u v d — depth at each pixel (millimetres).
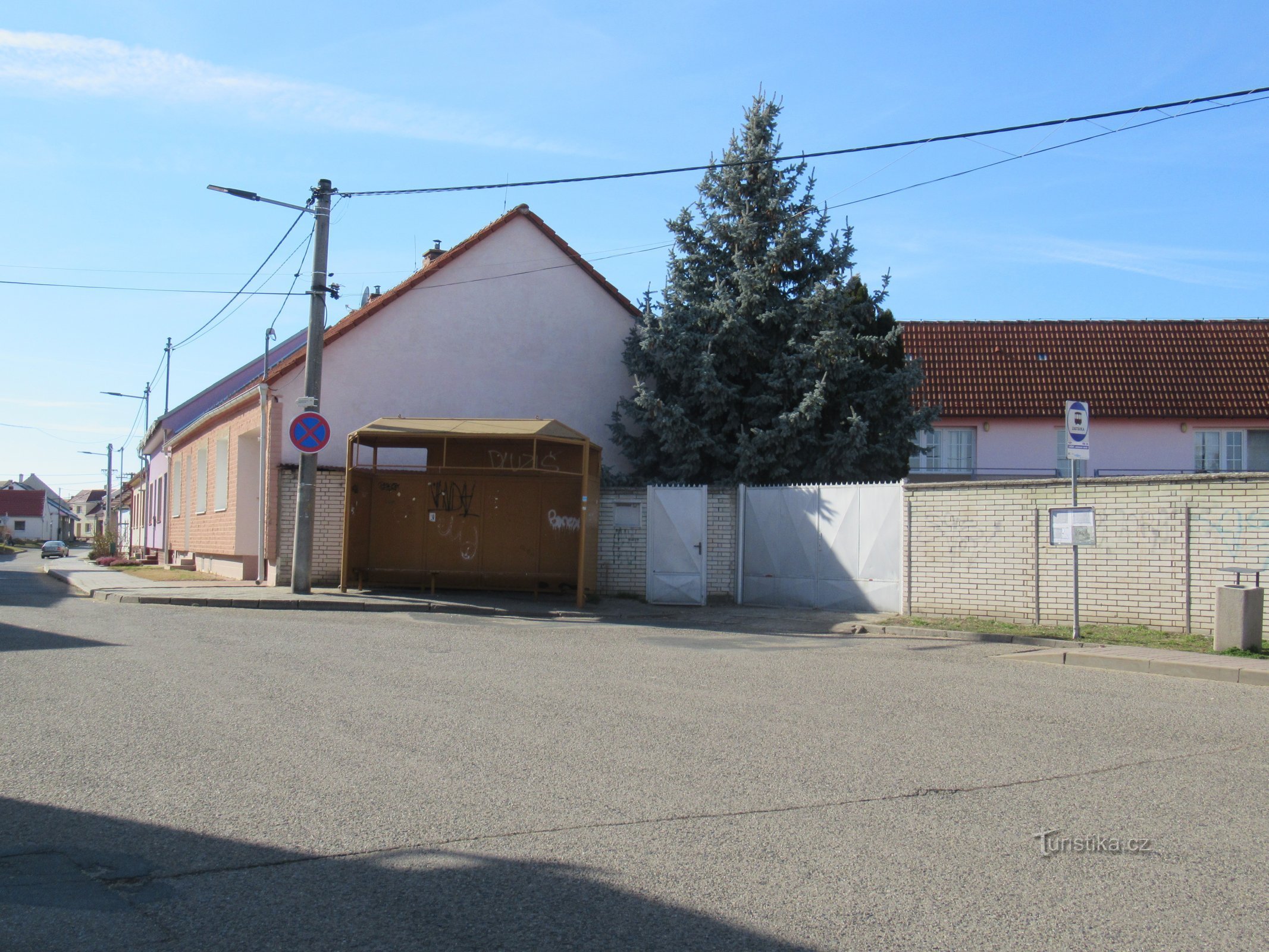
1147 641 12273
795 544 16797
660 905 4234
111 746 6559
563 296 21719
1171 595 12969
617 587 17797
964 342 28328
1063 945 3918
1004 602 14453
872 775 6199
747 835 5098
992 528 14633
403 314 20438
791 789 5887
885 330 20625
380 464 19438
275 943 3855
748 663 10555
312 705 7863
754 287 19312
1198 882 4582
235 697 8094
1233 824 5406
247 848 4824
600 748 6727
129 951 3783
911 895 4375
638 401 19203
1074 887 4508
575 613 15570
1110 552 13531
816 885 4477
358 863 4664
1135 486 13312
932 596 15227
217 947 3820
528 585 17641
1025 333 28531
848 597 16109
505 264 21344
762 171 19922
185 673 9148
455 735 6984
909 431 19203
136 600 16500
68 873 4512
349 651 10750
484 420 16828
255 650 10641
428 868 4613
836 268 19766
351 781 5895
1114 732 7496
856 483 18562
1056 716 8047
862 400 19078
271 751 6484
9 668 9297
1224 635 11383
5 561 45219
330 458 19578
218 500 24562
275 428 19078
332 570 18266
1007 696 8906
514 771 6145
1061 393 26516
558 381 21547
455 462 18016
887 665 10656
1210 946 3936
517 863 4680
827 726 7500
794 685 9227
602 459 21234
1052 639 12547
